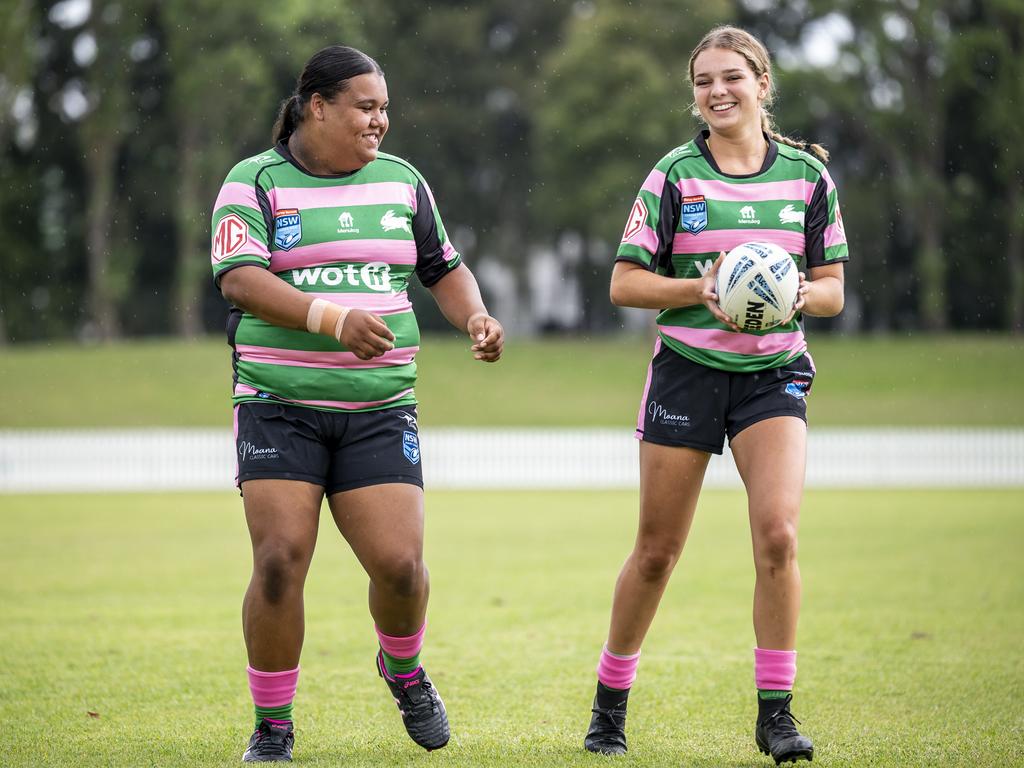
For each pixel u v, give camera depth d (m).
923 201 163.38
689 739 18.27
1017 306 167.50
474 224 194.12
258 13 151.50
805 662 23.86
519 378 139.50
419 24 179.38
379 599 16.44
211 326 185.12
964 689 21.52
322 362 16.23
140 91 167.88
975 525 51.38
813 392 130.50
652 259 17.47
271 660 16.31
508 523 53.19
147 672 23.11
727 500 63.50
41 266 175.75
